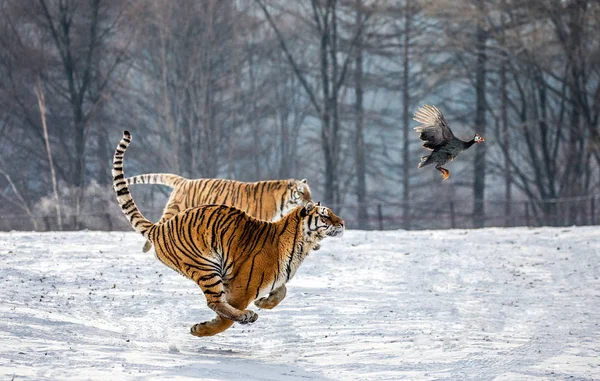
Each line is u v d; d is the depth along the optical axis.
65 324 32.41
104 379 24.03
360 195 180.88
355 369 28.42
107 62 164.12
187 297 41.28
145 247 53.81
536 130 151.38
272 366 28.17
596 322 39.19
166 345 31.25
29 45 157.75
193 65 158.50
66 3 149.12
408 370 28.52
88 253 53.00
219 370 26.56
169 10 153.25
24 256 50.25
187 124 159.50
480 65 154.62
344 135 196.25
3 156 153.25
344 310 40.28
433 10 141.88
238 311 30.08
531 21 136.12
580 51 135.00
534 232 69.06
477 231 70.81
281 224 31.12
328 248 59.53
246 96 178.88
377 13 164.38
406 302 43.12
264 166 198.88
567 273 52.75
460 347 32.31
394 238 65.44
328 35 166.50
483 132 158.88
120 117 165.50
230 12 170.38
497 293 46.81
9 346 27.34
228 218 30.52
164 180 50.22
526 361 30.25
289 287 45.69
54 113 154.62
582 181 156.12
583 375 28.39
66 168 153.12
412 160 195.50
